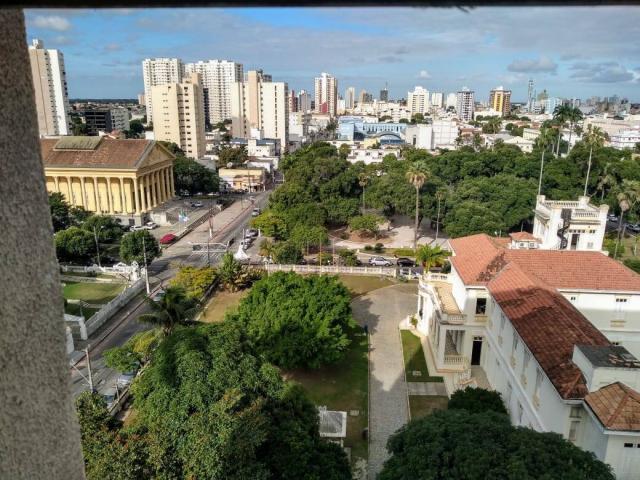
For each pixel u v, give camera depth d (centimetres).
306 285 4062
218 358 2322
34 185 332
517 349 2977
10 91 304
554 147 10600
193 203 10769
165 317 3247
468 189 7750
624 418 1975
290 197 7931
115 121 19625
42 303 345
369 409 3334
